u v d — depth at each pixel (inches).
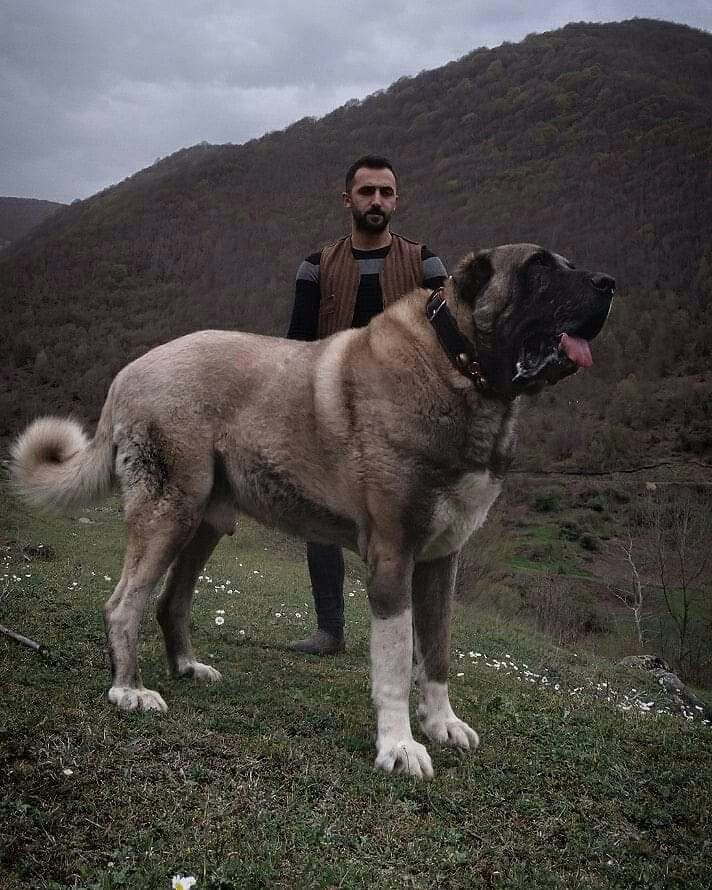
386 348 137.4
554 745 152.3
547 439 1777.8
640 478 1544.0
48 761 105.4
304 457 142.9
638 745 164.4
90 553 426.6
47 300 3570.4
